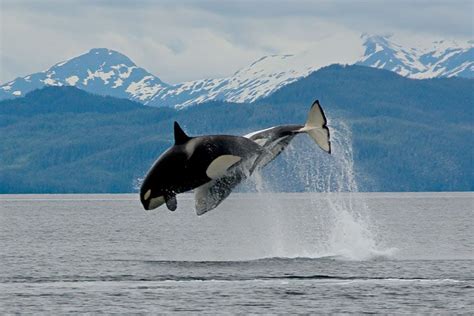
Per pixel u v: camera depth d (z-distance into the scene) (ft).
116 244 653.71
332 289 384.47
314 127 384.88
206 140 373.20
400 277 419.33
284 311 337.52
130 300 360.07
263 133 388.57
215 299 361.10
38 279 422.82
